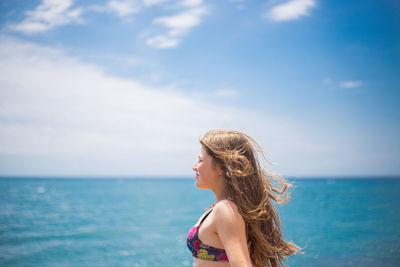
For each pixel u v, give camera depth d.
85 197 48.28
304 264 9.77
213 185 1.92
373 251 11.22
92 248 13.54
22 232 17.55
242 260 1.61
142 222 22.00
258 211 1.82
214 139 1.93
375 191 54.78
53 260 11.44
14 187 78.50
